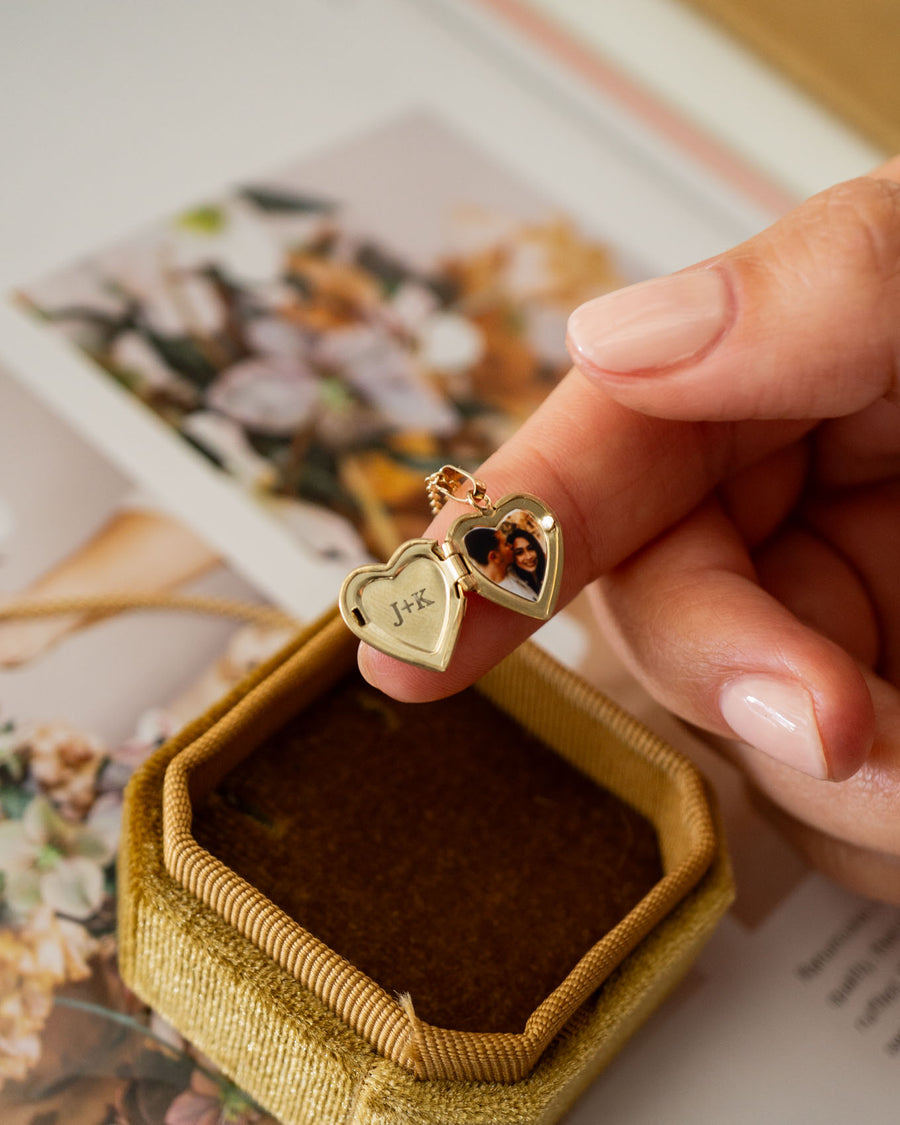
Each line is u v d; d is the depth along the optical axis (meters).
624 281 0.25
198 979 0.17
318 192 0.26
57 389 0.23
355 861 0.18
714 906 0.18
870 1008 0.19
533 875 0.18
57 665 0.21
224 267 0.25
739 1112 0.18
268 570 0.22
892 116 0.28
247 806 0.18
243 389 0.24
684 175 0.27
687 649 0.18
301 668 0.18
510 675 0.19
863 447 0.20
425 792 0.19
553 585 0.18
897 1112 0.19
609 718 0.18
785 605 0.20
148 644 0.21
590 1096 0.18
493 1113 0.16
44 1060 0.18
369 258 0.25
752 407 0.18
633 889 0.19
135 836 0.17
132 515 0.22
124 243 0.25
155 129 0.26
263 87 0.27
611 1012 0.17
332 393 0.24
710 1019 0.19
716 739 0.19
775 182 0.27
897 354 0.17
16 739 0.20
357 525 0.23
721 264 0.17
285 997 0.17
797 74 0.28
